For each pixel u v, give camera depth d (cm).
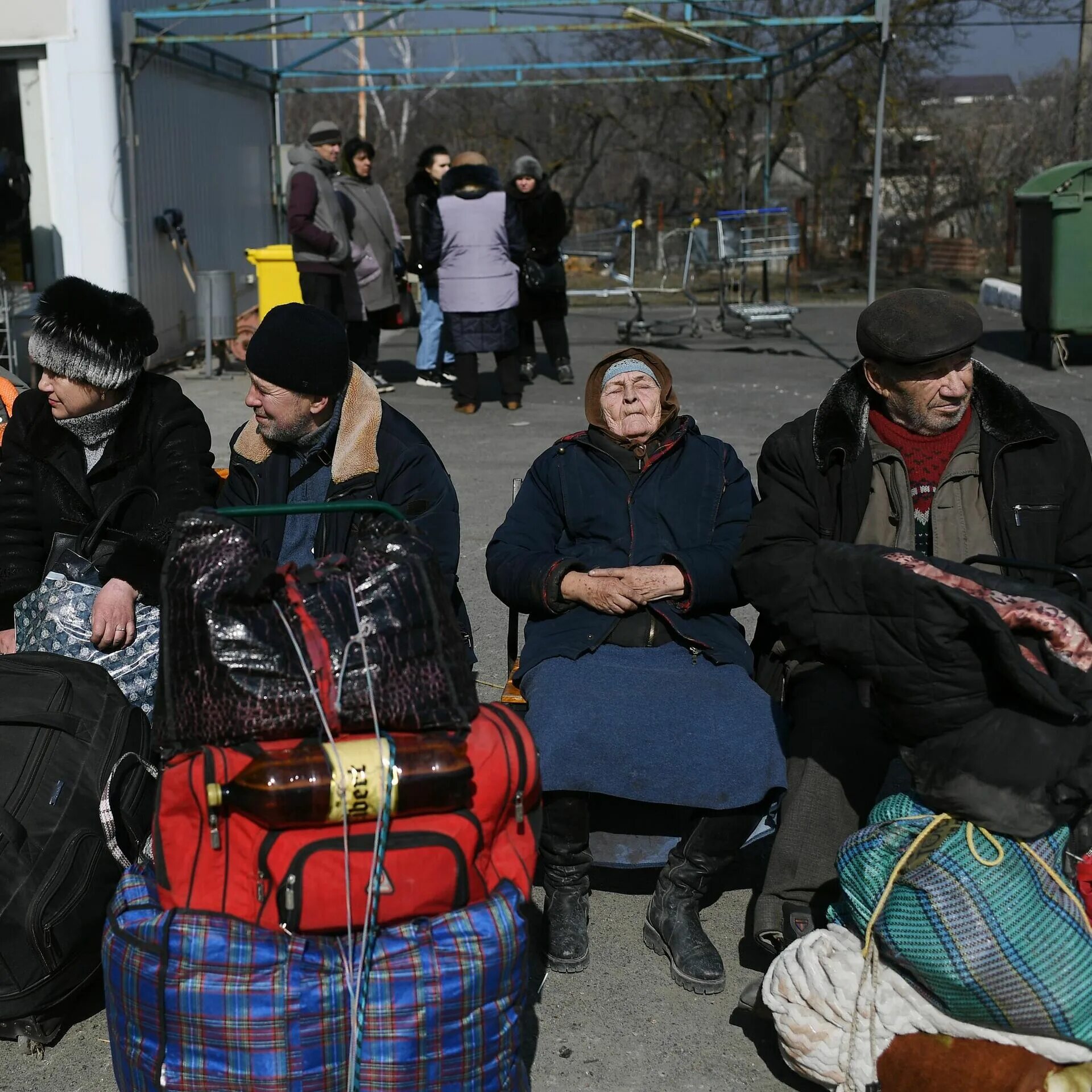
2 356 1003
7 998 258
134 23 1067
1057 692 226
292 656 223
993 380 290
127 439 324
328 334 293
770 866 289
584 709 295
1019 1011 226
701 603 316
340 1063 217
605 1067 268
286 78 1895
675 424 347
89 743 267
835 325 1593
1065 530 291
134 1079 223
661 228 1997
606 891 341
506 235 948
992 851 236
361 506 257
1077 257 1132
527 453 837
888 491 294
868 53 2273
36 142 1069
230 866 220
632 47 2525
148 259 1151
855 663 245
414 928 220
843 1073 239
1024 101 2689
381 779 214
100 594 307
